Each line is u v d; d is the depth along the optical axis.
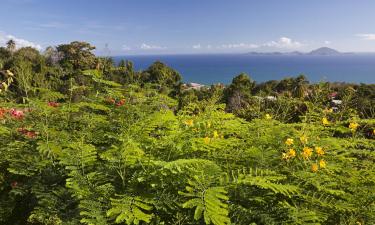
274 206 3.14
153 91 5.12
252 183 2.93
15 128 4.79
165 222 3.08
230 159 3.73
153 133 4.14
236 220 2.98
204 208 2.61
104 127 4.58
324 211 3.22
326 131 4.68
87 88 5.17
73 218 3.09
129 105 4.52
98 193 3.07
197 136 4.13
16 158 4.12
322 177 3.39
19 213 3.98
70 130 4.74
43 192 3.52
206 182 2.93
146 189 3.13
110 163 3.37
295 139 4.04
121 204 2.80
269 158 3.71
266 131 4.28
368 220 3.23
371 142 4.44
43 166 3.90
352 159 4.00
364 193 3.42
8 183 4.22
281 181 3.39
